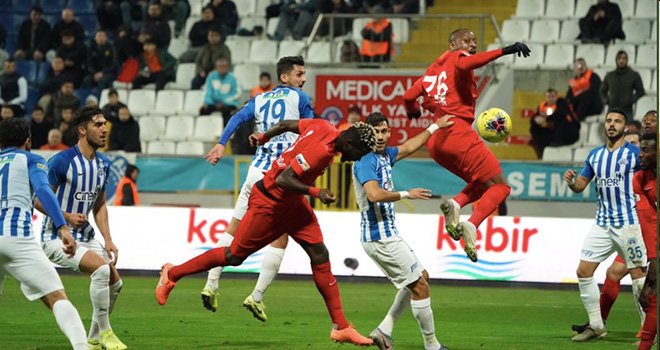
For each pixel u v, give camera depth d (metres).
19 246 19.12
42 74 60.50
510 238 41.66
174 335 26.45
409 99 25.05
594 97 52.28
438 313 33.03
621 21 57.00
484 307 34.75
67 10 58.62
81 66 58.00
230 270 42.97
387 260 22.88
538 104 56.06
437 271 41.88
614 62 56.94
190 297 36.09
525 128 55.16
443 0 60.94
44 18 66.25
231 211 42.50
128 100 57.84
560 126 51.16
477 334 27.91
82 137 23.12
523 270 41.31
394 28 57.03
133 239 42.84
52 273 19.39
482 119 24.55
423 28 57.47
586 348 25.16
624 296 39.97
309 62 54.97
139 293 36.84
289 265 42.59
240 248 23.09
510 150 53.59
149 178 49.66
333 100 52.56
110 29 62.50
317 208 46.41
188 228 42.66
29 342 24.52
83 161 23.06
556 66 56.59
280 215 22.88
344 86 52.50
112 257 23.80
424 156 51.72
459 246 41.91
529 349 24.84
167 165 49.53
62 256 22.61
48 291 19.22
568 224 41.31
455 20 57.44
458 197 24.69
